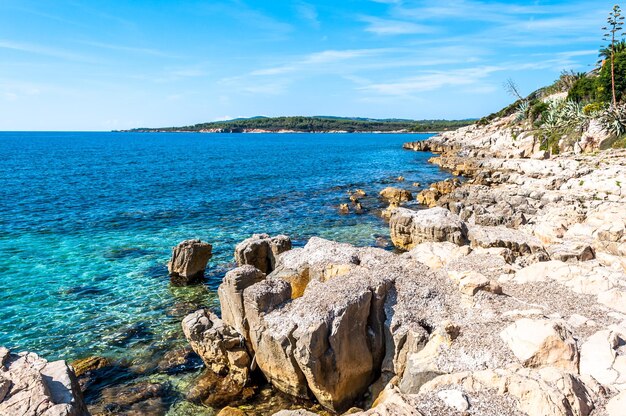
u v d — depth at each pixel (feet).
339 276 52.85
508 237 79.20
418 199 143.54
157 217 127.34
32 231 110.01
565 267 55.31
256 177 216.54
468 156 274.57
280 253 73.61
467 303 48.98
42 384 33.17
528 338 39.78
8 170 235.20
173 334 59.98
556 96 325.42
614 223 70.44
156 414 43.83
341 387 44.21
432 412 33.40
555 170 155.43
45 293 73.00
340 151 409.49
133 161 302.25
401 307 48.29
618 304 47.75
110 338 58.75
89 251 95.09
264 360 46.68
